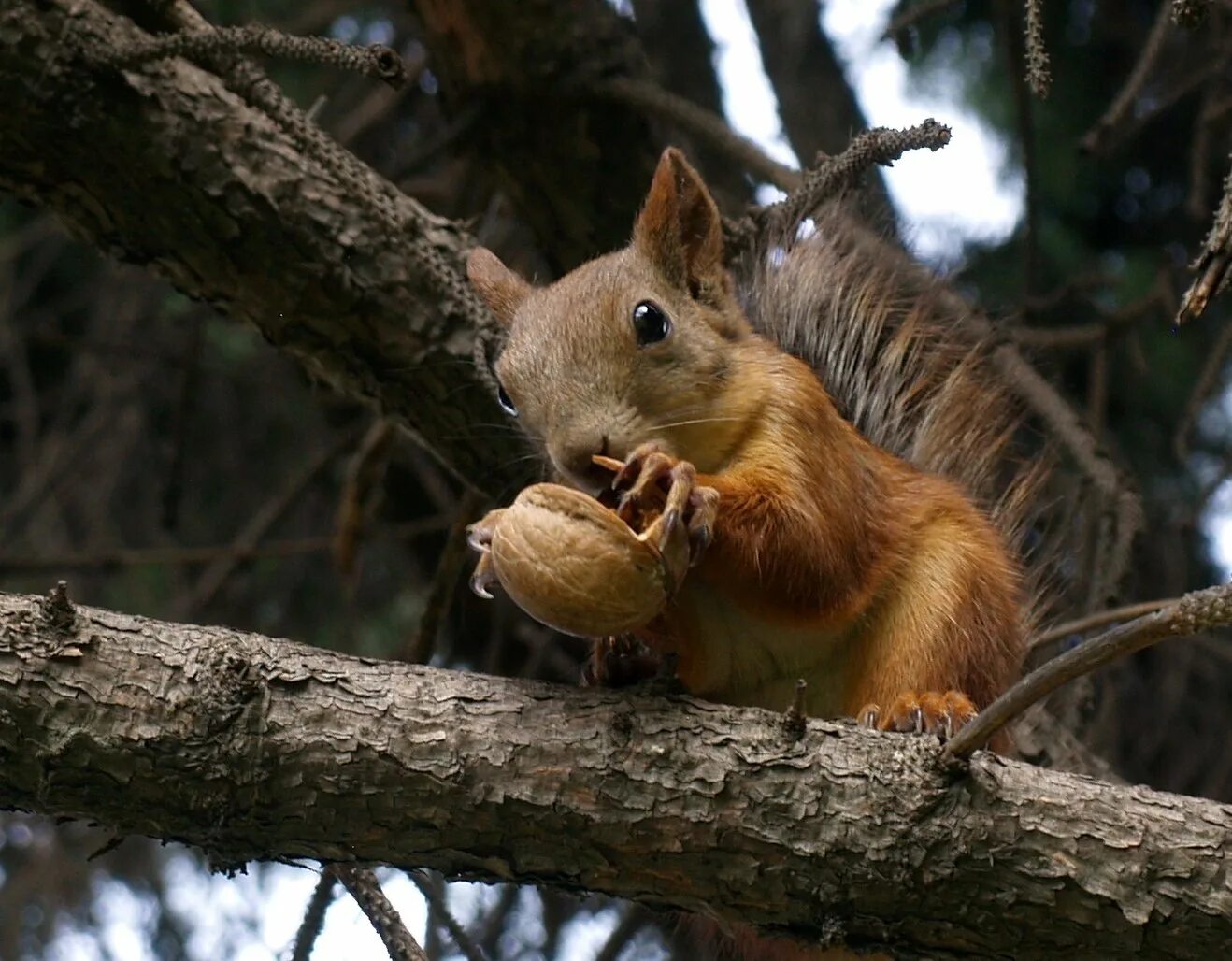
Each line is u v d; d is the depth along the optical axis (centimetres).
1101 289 1469
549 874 661
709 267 865
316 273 955
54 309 1634
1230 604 526
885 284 1018
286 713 641
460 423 1005
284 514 1386
